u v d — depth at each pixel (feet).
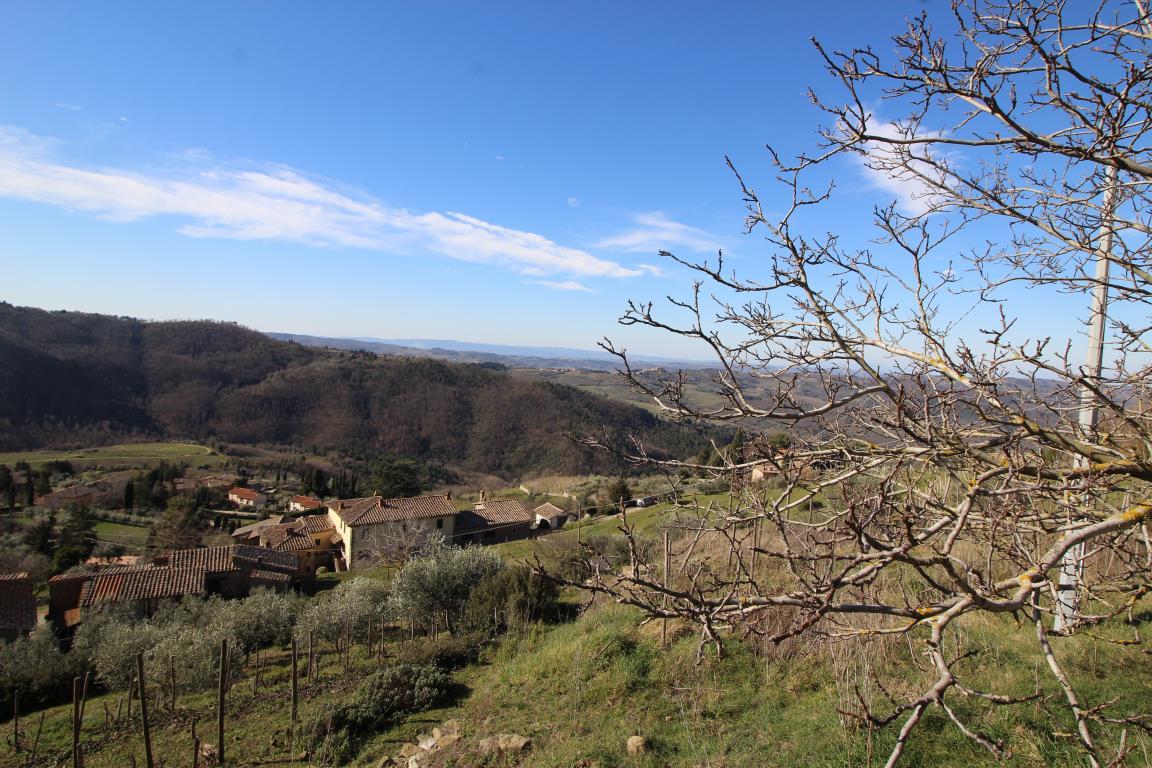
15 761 35.32
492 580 48.47
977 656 20.59
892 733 17.94
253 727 35.81
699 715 23.25
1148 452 8.70
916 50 9.23
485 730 27.02
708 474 10.60
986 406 9.67
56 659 49.44
